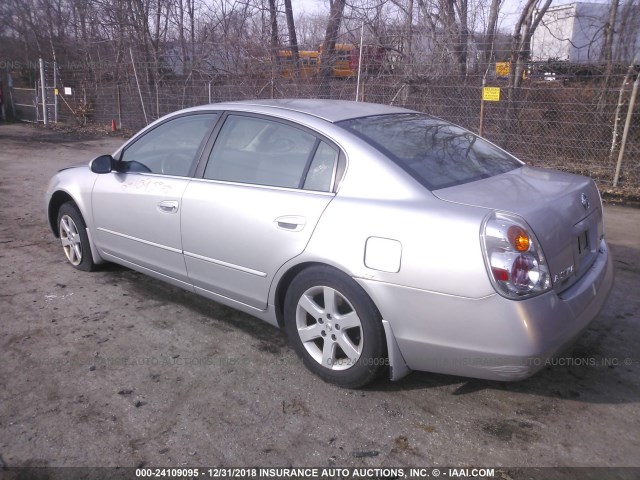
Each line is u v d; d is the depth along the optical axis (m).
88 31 19.12
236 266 3.64
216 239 3.70
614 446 2.81
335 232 3.12
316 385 3.34
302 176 3.42
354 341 3.21
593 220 3.38
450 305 2.80
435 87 9.64
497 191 3.09
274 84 11.83
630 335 3.92
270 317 3.61
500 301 2.70
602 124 8.77
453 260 2.78
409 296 2.89
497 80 9.41
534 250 2.74
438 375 3.43
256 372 3.48
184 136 4.14
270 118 3.69
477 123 9.42
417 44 10.97
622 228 6.59
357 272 3.02
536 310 2.72
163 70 15.53
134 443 2.84
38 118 19.02
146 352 3.71
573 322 2.90
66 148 13.75
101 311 4.30
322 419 3.03
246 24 14.75
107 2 16.50
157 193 4.09
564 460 2.72
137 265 4.46
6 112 20.05
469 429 2.94
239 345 3.81
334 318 3.20
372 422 3.00
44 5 22.56
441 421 3.01
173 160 4.15
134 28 16.08
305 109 3.73
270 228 3.40
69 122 18.19
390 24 11.93
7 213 7.28
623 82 8.96
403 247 2.90
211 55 14.24
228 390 3.29
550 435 2.89
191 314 4.27
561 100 9.00
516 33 10.45
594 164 8.82
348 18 12.38
